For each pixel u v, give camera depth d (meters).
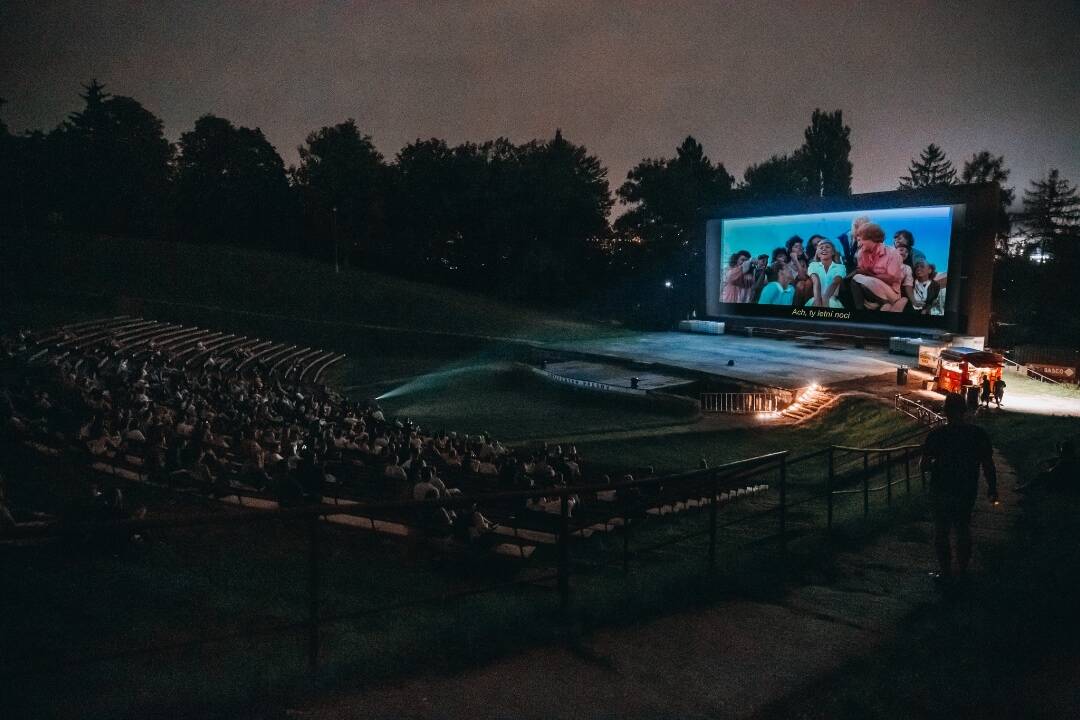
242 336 60.47
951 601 7.17
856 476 21.22
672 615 6.63
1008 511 12.02
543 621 6.08
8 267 67.50
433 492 11.08
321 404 30.64
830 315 60.28
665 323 77.88
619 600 6.85
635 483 7.02
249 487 13.93
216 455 15.84
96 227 94.50
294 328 65.00
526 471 16.47
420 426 35.34
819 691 4.98
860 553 9.42
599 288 97.06
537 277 91.50
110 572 7.54
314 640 4.82
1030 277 101.62
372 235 99.00
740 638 6.02
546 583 8.59
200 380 31.86
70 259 72.69
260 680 4.64
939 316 54.25
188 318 63.34
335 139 99.56
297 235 102.12
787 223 62.44
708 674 5.21
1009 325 75.62
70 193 91.19
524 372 50.19
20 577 7.17
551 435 33.78
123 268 73.25
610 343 61.09
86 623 6.01
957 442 7.56
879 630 6.33
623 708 4.58
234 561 9.08
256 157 101.62
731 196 100.94
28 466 13.67
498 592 8.05
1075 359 49.56
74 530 3.58
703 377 45.66
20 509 9.80
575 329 71.81
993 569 8.24
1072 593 6.82
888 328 56.91
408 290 84.69
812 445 33.31
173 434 17.28
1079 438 19.78
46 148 90.56
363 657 5.10
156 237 97.88
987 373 36.62
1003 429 26.28
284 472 13.07
